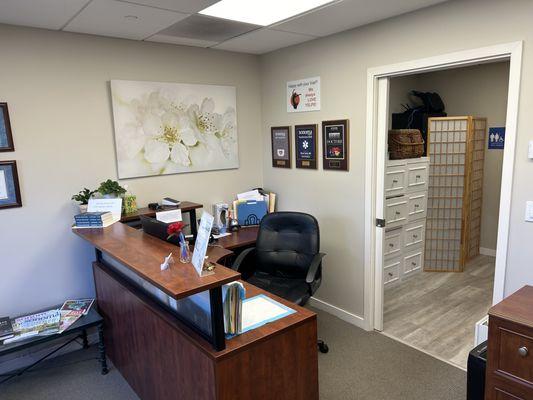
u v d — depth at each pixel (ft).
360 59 9.59
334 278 11.27
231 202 12.66
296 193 12.12
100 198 9.41
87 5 7.42
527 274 7.25
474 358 6.09
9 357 9.20
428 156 14.24
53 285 9.66
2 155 8.70
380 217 10.05
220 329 5.03
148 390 7.27
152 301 6.82
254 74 12.68
